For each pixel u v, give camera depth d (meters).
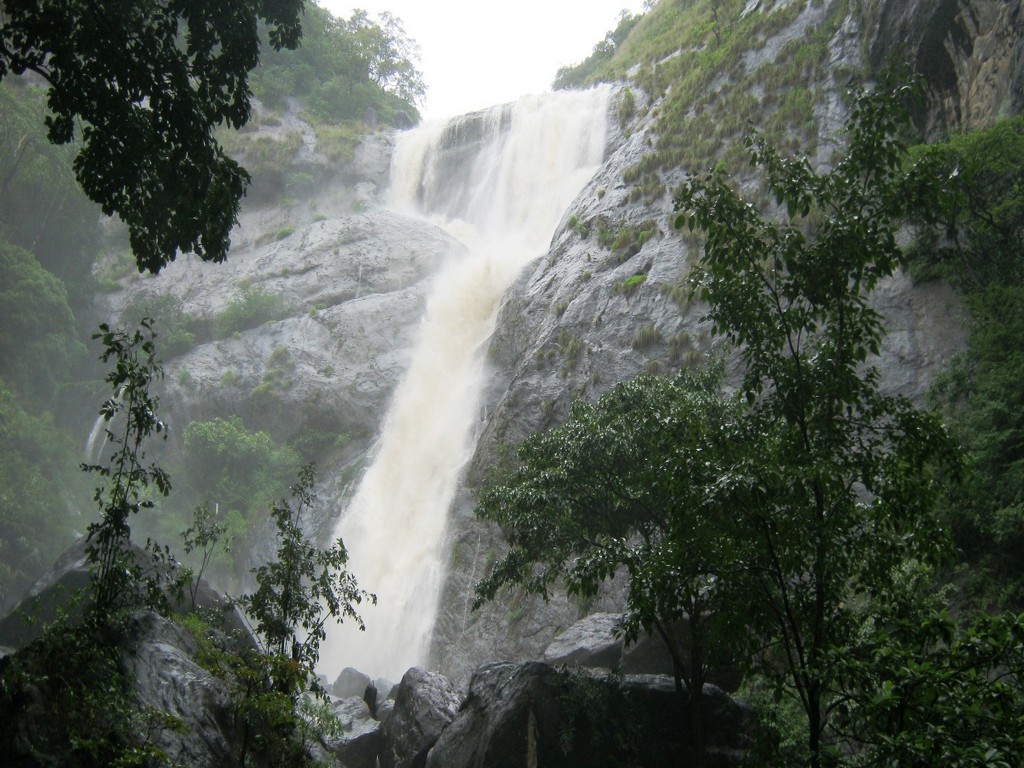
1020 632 8.76
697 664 15.93
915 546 11.31
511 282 50.06
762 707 16.72
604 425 17.78
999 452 20.53
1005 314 24.02
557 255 44.66
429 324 53.47
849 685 9.77
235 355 52.72
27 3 14.73
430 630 34.44
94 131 15.43
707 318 12.52
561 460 18.03
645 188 42.41
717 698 17.16
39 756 10.85
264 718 14.41
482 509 19.34
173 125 15.27
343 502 45.28
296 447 49.38
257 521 44.94
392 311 53.69
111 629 13.56
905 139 31.31
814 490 11.26
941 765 8.28
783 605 12.16
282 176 66.19
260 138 67.62
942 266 27.58
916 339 27.17
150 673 13.13
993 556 19.61
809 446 11.53
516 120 63.44
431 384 49.28
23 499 40.12
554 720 17.11
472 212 63.41
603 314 37.47
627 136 53.72
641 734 16.86
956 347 26.14
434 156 67.12
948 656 9.20
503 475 35.28
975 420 21.52
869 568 11.36
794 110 38.75
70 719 11.42
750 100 41.59
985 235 25.50
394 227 59.91
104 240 63.69
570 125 59.44
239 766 13.22
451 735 17.98
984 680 9.23
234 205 15.87
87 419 50.31
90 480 45.88
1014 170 24.00
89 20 14.98
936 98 31.23
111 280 59.62
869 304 28.80
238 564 43.75
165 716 12.05
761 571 11.33
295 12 16.47
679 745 16.81
